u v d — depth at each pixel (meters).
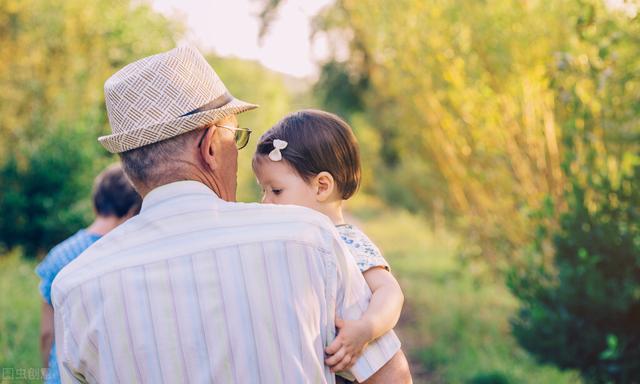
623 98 4.72
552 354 4.51
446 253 13.14
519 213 6.24
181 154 1.65
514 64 6.33
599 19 4.71
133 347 1.54
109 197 3.10
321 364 1.56
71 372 1.62
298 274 1.56
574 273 4.26
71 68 10.03
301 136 2.04
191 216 1.61
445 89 7.34
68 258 3.02
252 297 1.54
